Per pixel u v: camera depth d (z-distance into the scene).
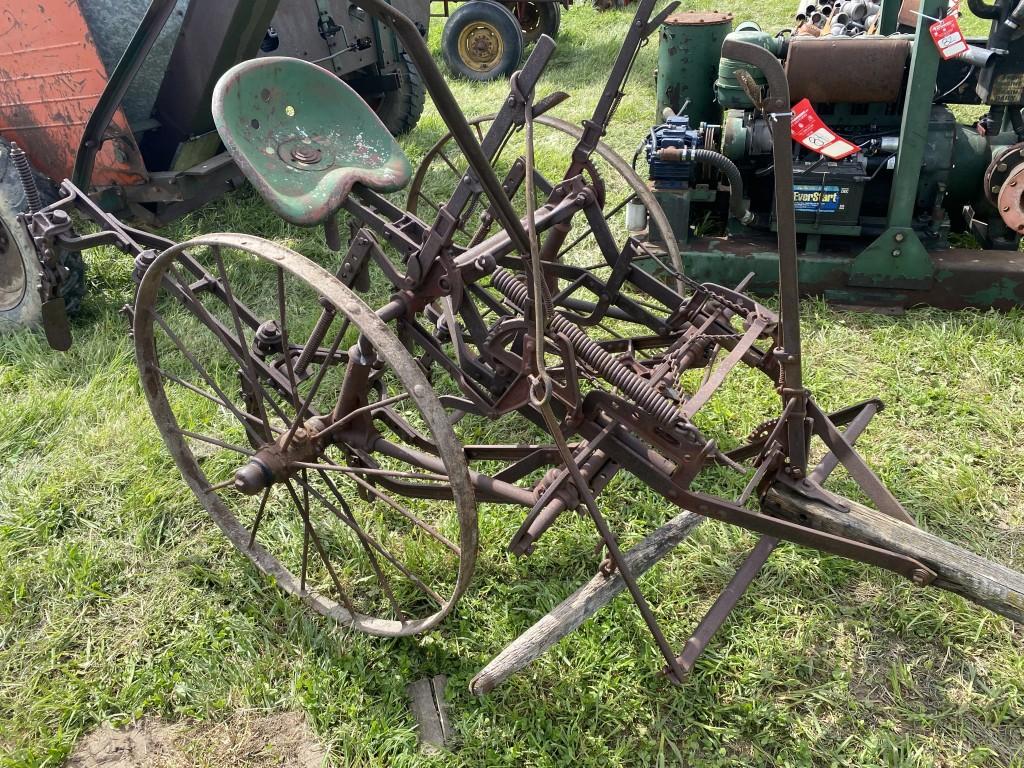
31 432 3.78
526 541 2.40
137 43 4.34
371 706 2.60
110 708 2.64
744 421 3.71
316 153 2.64
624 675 2.66
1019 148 4.31
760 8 11.37
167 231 5.72
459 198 2.30
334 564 3.12
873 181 4.75
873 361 4.14
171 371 4.21
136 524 3.29
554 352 2.37
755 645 2.73
